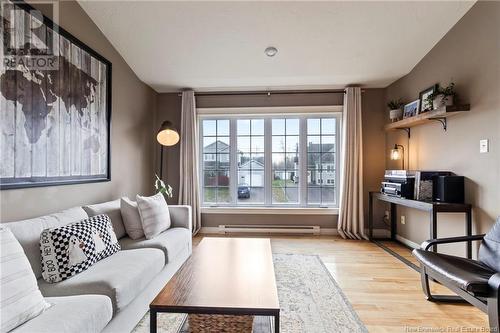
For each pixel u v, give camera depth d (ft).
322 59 10.92
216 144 14.40
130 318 5.54
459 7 8.25
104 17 8.73
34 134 6.39
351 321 6.09
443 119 9.51
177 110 14.34
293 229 13.80
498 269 5.98
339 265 9.48
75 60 7.84
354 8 8.36
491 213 7.54
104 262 5.98
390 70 11.73
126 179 11.15
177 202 14.32
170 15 8.70
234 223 14.12
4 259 3.92
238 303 4.27
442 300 6.98
